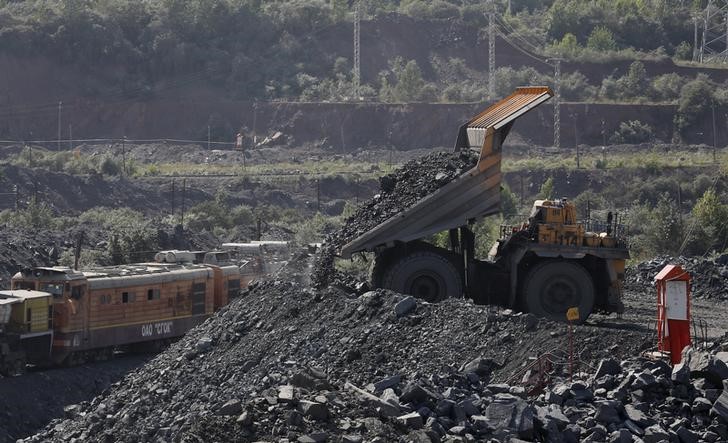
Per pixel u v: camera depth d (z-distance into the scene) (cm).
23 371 14550
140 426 9844
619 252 11075
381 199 11819
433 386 7144
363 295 10325
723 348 7906
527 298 10975
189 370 10544
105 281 15838
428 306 9712
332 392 6719
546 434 6356
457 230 11538
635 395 6744
